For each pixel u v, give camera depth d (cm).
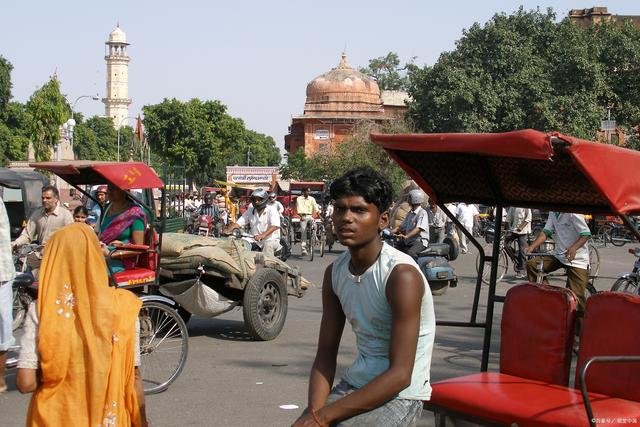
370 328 328
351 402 311
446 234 2091
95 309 336
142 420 369
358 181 326
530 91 4084
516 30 4288
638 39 4431
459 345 888
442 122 4303
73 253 336
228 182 5306
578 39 4238
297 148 7038
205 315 875
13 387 684
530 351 466
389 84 8012
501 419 401
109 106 17150
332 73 7012
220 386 702
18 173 1673
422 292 319
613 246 2809
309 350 864
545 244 1560
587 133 4025
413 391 324
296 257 2064
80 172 728
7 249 602
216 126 6147
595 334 442
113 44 17188
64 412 334
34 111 3934
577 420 378
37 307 342
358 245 326
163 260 842
